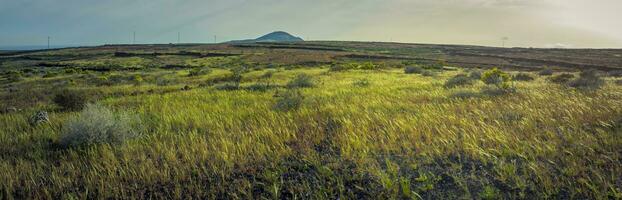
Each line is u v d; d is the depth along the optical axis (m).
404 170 4.67
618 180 3.96
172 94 15.40
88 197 4.29
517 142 5.36
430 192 4.04
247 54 98.38
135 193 4.35
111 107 11.45
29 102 16.48
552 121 6.56
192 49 133.75
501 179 4.17
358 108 9.17
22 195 4.38
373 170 4.54
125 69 57.41
